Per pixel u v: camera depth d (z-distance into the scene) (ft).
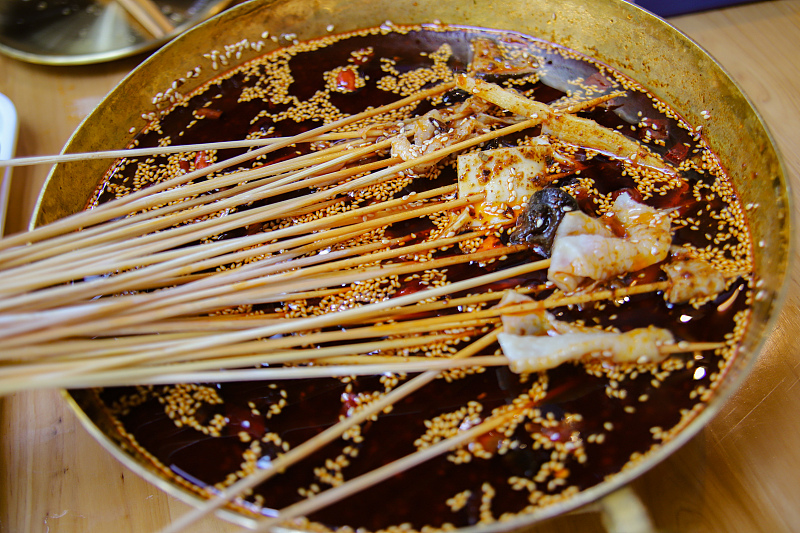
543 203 1.22
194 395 1.14
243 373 1.04
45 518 1.16
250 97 1.49
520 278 1.23
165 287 1.21
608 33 1.43
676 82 1.37
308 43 1.55
